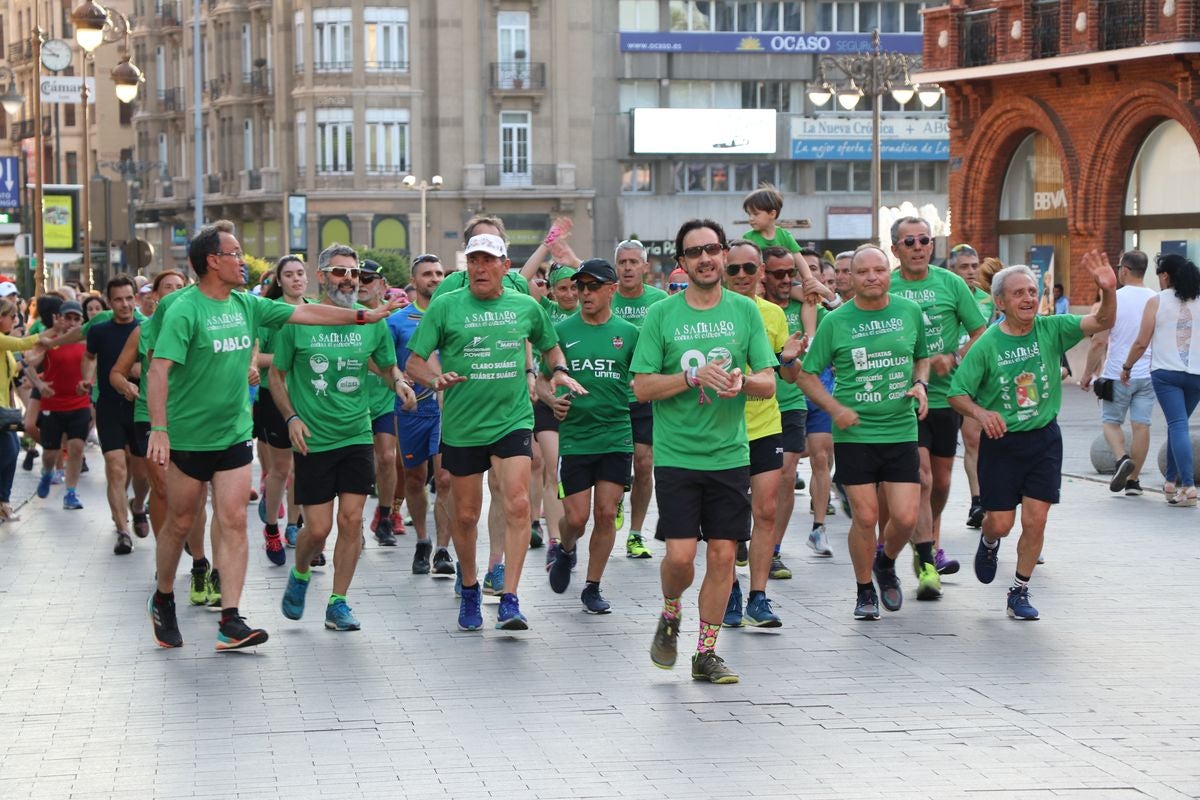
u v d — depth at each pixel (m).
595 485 13.16
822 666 11.05
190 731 9.53
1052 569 14.84
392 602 13.78
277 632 12.50
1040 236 42.22
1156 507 19.00
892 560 12.98
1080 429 29.00
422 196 78.12
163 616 11.95
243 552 11.78
